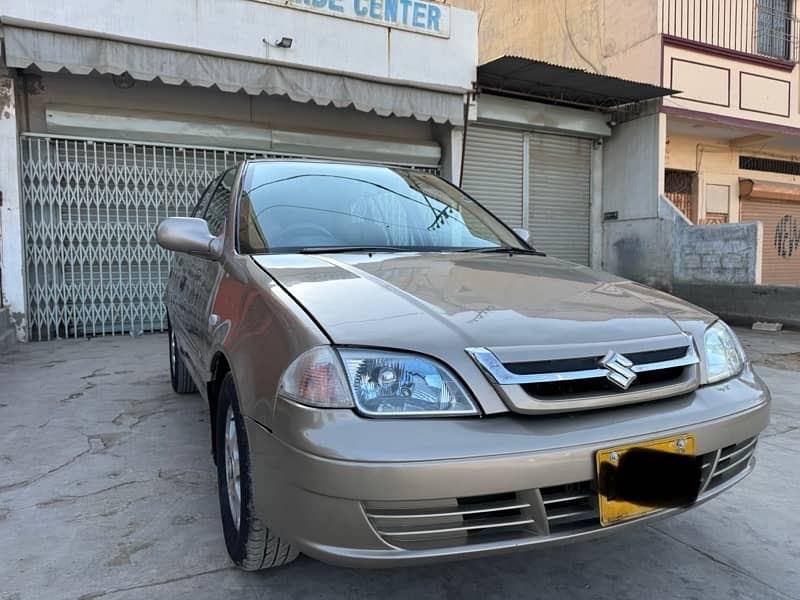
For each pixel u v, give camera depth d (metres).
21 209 7.04
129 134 7.63
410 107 8.69
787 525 2.62
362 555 1.54
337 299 1.87
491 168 10.23
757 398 2.07
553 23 13.23
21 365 5.74
